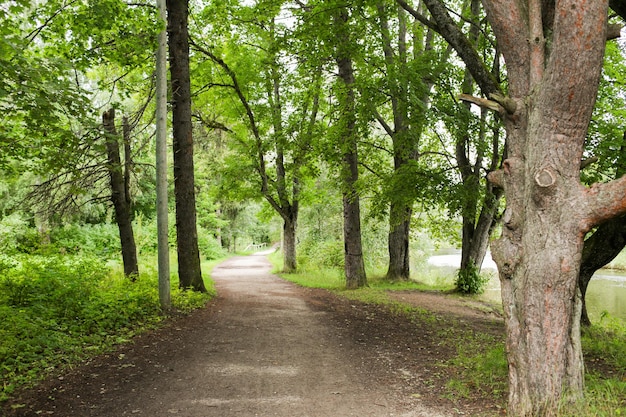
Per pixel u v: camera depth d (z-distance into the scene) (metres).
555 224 4.27
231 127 23.58
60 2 9.23
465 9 14.52
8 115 7.62
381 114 19.97
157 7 9.98
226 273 25.39
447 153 16.95
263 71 19.88
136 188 14.42
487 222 15.93
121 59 10.75
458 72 14.09
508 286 4.59
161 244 10.02
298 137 18.98
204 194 37.81
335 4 12.27
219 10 14.97
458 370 6.07
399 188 13.40
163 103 10.10
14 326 6.30
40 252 11.20
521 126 4.73
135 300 9.31
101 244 23.42
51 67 6.87
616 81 11.47
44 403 4.61
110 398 4.83
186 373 5.80
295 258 25.34
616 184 4.05
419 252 28.50
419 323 9.84
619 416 4.05
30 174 19.05
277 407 4.68
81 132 9.25
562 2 4.12
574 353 4.38
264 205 26.41
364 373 5.96
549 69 4.32
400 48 18.14
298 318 9.99
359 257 16.94
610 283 21.34
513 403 4.40
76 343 6.61
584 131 4.33
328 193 27.08
